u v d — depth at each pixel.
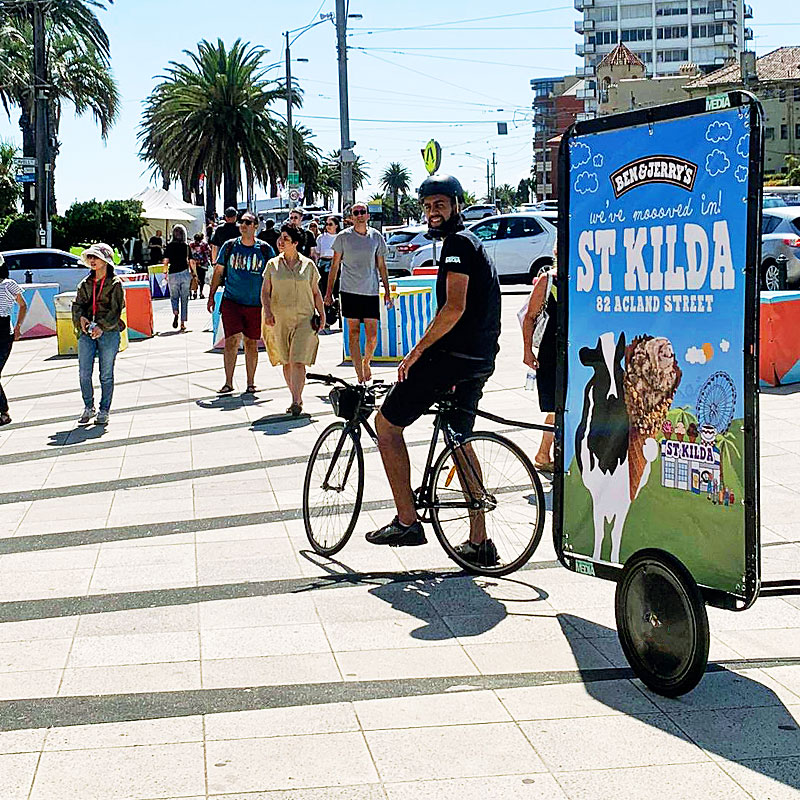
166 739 4.32
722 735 4.27
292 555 6.74
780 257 19.86
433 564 6.51
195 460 9.49
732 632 5.35
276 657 5.15
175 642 5.37
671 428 4.76
